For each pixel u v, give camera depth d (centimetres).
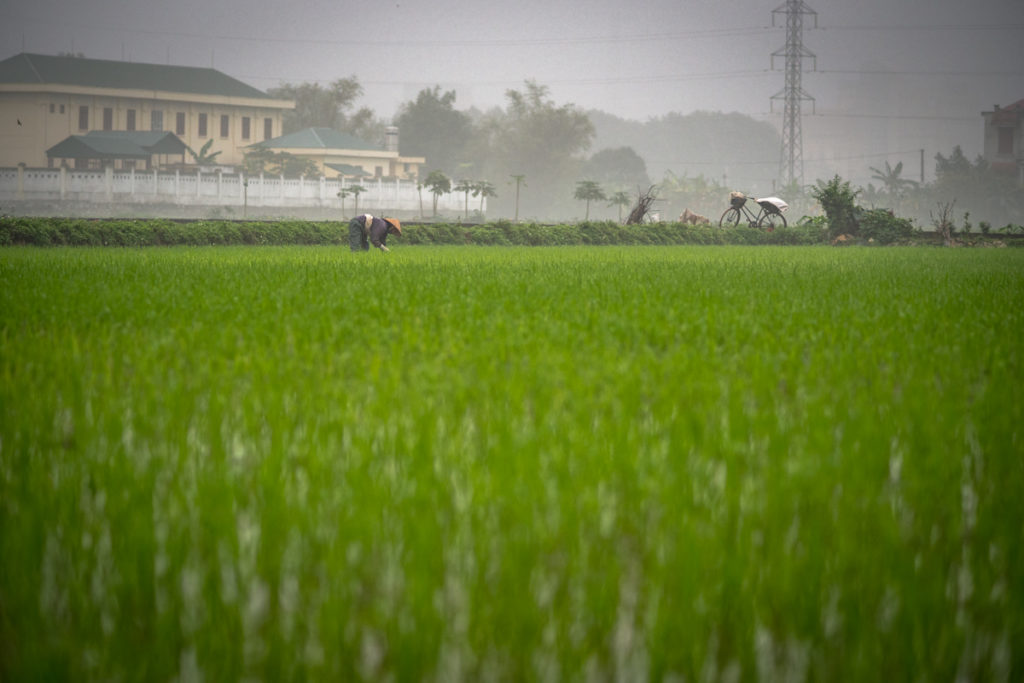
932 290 2869
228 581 591
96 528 673
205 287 2541
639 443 871
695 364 1328
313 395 1098
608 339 1612
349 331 1683
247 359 1339
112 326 1711
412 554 602
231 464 830
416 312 2002
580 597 568
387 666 506
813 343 1650
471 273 3316
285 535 651
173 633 531
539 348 1509
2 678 492
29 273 3056
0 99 17575
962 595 592
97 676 498
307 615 552
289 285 2641
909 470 808
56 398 1091
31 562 612
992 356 1446
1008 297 2644
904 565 596
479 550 616
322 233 7131
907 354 1469
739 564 586
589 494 721
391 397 1074
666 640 523
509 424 931
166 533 663
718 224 10481
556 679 501
